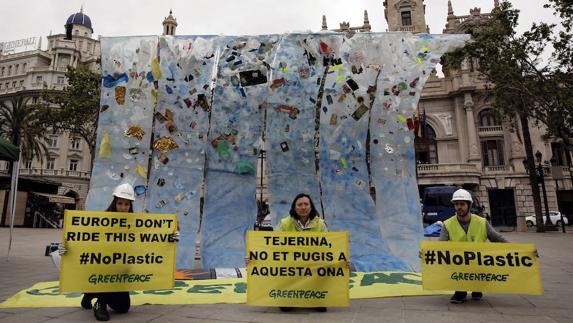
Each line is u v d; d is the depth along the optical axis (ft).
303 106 25.75
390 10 119.65
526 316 13.19
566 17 50.24
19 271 22.79
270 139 25.50
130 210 15.15
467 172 96.53
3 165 134.82
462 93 106.32
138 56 25.00
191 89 25.36
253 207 25.18
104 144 23.68
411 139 25.08
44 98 85.25
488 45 55.47
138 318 13.02
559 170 71.36
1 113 95.40
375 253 22.97
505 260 15.20
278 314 13.67
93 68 183.93
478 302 15.39
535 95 55.16
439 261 15.49
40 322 12.42
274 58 26.12
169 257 14.82
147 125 24.50
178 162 24.70
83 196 134.10
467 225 16.08
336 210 24.48
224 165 25.38
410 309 14.30
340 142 25.41
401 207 24.23
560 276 21.47
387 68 25.75
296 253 14.73
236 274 20.30
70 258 13.67
